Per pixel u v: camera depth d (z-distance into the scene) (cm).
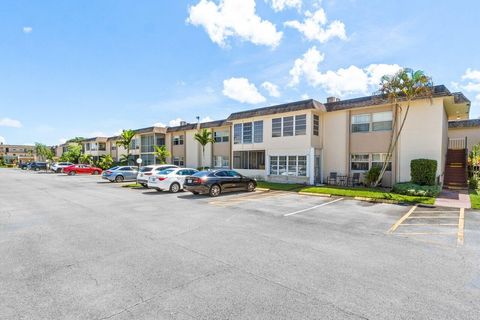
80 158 5072
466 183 1681
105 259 553
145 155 4103
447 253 591
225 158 3020
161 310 366
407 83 1420
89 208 1130
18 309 368
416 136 1647
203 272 489
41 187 2019
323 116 2095
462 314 357
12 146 10356
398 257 566
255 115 2298
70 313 358
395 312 361
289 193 1605
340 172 1984
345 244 651
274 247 628
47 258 558
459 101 1664
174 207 1151
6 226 825
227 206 1172
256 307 373
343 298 397
